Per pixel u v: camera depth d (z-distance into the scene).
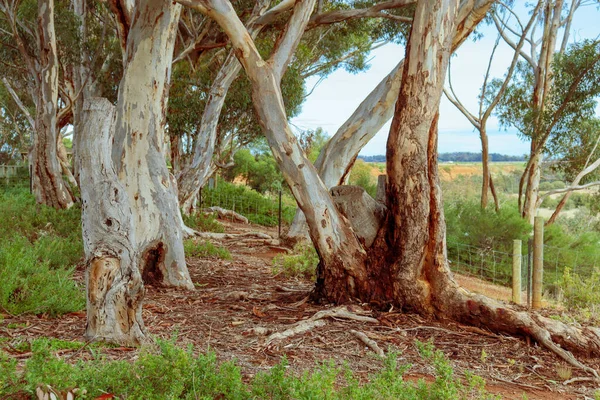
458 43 7.50
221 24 6.33
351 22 20.36
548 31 19.97
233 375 3.19
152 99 7.93
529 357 5.17
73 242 9.44
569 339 5.37
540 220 7.34
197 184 16.77
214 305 6.50
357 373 4.35
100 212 4.16
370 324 5.67
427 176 5.90
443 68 5.84
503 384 4.52
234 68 16.42
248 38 6.36
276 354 4.70
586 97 18.50
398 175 5.93
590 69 18.12
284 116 6.32
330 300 6.31
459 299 5.78
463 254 13.27
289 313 6.06
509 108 20.38
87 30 20.02
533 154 19.86
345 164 12.77
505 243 13.08
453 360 4.95
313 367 4.41
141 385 3.03
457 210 14.37
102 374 3.12
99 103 4.22
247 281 8.51
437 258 5.95
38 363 2.98
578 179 20.44
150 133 7.96
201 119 17.09
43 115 15.80
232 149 20.89
